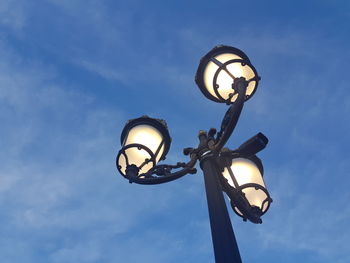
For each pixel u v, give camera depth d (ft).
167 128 13.76
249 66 12.31
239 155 12.07
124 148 12.88
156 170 12.40
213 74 12.35
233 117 11.10
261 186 12.87
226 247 8.46
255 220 12.43
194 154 12.12
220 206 9.64
